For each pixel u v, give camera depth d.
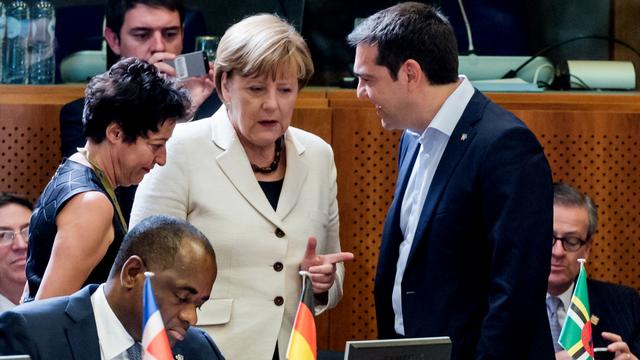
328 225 11.70
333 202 11.77
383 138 14.98
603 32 16.83
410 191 11.40
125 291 8.57
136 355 8.73
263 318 10.99
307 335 9.00
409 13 10.86
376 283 11.65
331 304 11.76
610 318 13.16
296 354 8.93
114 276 8.68
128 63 10.27
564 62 16.47
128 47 14.39
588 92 15.78
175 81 10.43
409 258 10.93
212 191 11.03
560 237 12.93
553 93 15.45
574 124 15.19
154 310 8.10
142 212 11.01
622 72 16.09
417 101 10.91
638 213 15.33
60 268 9.72
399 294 11.27
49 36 15.10
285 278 11.12
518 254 10.38
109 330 8.66
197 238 8.59
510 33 16.16
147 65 10.30
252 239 11.02
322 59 15.84
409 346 8.48
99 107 10.16
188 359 9.24
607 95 15.43
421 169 11.16
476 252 10.79
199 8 15.90
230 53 10.69
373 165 14.98
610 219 15.31
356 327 15.11
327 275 11.03
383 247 11.62
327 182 11.58
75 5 15.57
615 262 15.35
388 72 10.85
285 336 11.09
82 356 8.60
